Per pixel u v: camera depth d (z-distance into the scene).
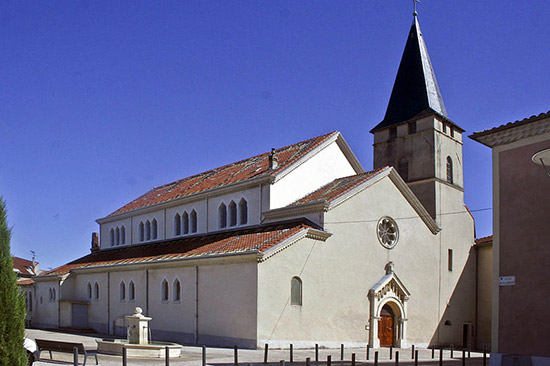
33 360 20.98
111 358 24.14
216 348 30.84
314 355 28.34
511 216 21.84
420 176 43.22
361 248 35.97
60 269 52.94
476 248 44.97
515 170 21.97
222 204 41.66
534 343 20.47
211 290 33.69
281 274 31.56
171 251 40.84
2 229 13.76
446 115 45.69
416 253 39.66
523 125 21.61
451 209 43.44
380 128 46.56
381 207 37.75
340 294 34.22
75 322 47.38
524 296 21.00
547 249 20.62
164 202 47.78
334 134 41.44
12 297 13.55
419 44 47.09
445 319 41.00
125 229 54.59
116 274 44.34
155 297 38.88
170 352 25.20
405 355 31.53
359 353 31.12
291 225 35.09
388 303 36.97
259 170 40.88
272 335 30.61
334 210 34.75
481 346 42.75
